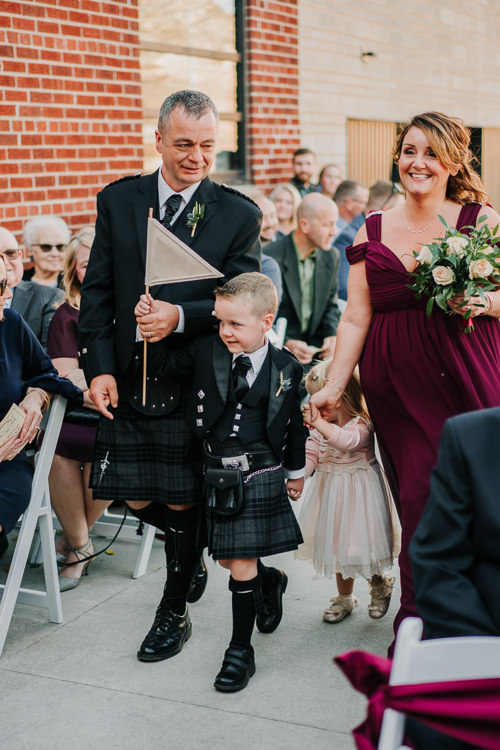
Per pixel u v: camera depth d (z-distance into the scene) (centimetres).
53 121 580
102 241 335
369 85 1007
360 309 317
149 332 311
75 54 591
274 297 310
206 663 329
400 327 298
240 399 312
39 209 576
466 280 279
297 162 830
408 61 1092
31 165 568
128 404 335
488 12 1302
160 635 334
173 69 716
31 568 428
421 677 165
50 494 402
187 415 322
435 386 293
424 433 291
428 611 185
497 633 182
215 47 765
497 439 188
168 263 311
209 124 311
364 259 312
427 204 304
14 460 350
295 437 325
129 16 634
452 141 296
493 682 160
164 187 328
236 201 333
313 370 374
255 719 289
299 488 331
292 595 394
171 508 336
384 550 345
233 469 309
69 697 304
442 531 188
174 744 275
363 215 834
